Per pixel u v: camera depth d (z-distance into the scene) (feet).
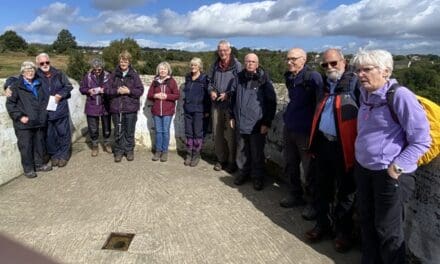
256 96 17.21
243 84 17.47
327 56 12.16
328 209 13.35
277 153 19.44
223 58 18.90
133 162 22.02
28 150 19.21
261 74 17.10
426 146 9.21
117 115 21.66
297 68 14.89
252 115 17.28
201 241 13.52
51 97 20.15
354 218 13.19
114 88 21.45
